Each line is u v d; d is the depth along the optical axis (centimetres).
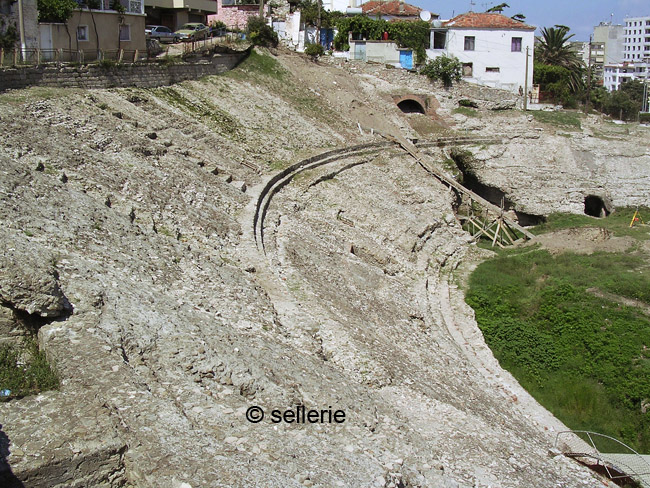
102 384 1534
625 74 17038
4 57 3694
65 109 3331
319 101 5922
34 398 1491
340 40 7681
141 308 1920
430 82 6881
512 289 3919
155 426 1435
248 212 3409
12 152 2631
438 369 2703
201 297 2269
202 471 1323
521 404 2847
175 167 3428
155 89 4462
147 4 6581
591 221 5506
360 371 2273
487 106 7006
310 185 4366
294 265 3027
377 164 5291
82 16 4472
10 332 1681
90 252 2166
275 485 1337
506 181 6050
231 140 4412
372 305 3097
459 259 4469
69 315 1758
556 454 2352
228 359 1820
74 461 1315
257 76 5731
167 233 2736
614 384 3034
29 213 2192
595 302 3625
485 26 7600
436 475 1723
